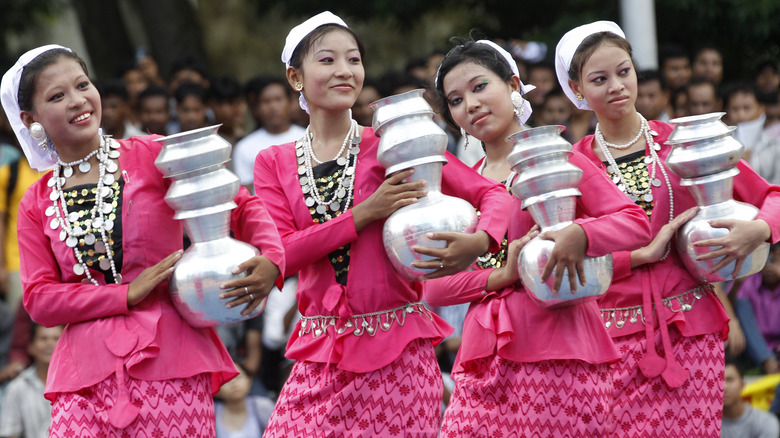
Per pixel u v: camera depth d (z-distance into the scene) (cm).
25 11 2073
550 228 696
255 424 1091
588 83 821
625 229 698
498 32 1950
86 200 704
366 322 734
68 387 686
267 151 773
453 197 704
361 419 732
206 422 703
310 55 738
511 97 777
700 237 773
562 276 689
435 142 693
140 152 707
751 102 1438
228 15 2684
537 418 730
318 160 754
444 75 781
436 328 760
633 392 811
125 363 677
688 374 809
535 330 734
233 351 1183
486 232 704
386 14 1927
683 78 1554
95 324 688
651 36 1464
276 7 2061
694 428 812
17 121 709
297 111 1437
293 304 1230
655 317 810
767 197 801
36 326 1088
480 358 768
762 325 1298
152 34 2197
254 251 688
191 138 672
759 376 1273
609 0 1770
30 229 709
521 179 695
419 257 686
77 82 695
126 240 693
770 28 1777
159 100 1373
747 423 1108
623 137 838
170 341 688
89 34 2236
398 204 699
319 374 746
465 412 771
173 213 704
